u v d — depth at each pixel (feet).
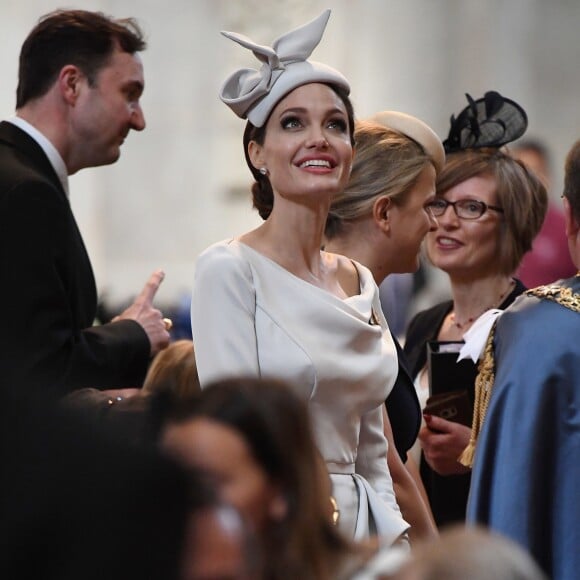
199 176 61.46
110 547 5.28
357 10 62.28
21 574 5.26
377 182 18.51
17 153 19.20
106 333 19.22
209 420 8.66
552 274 42.11
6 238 17.84
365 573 8.30
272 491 8.52
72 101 19.65
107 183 60.80
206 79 61.77
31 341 17.49
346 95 15.98
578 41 65.00
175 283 60.64
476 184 21.90
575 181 16.02
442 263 22.09
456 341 20.16
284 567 8.34
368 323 15.84
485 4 63.77
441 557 7.47
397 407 17.85
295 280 15.28
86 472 5.36
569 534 15.46
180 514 5.37
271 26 61.26
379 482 16.19
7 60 56.90
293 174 15.33
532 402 15.71
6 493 5.33
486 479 16.02
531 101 64.59
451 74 63.72
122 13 61.16
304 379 14.85
